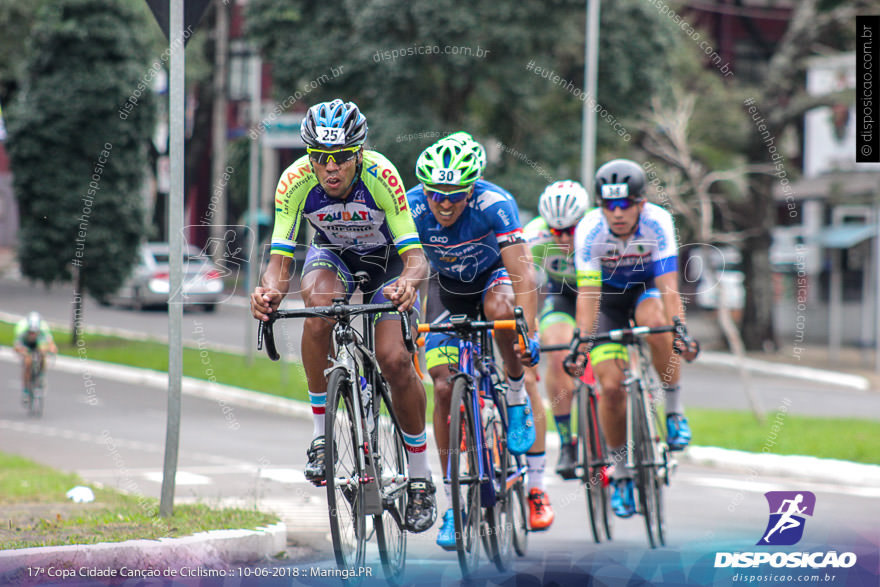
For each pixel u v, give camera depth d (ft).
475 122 205.05
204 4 68.49
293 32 189.88
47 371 200.85
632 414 69.77
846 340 324.80
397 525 56.49
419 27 181.57
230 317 282.56
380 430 56.85
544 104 208.33
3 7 293.84
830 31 264.11
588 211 75.51
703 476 109.09
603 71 213.46
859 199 270.26
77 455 114.73
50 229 209.36
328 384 51.06
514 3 191.62
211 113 271.90
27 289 339.77
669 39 218.18
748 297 281.74
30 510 72.79
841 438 123.95
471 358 60.23
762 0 372.17
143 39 214.28
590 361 75.87
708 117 256.52
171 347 67.92
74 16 209.67
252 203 129.08
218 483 93.71
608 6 210.38
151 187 245.45
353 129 52.13
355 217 55.21
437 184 57.82
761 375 244.63
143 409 155.94
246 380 159.53
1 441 125.80
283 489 89.86
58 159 209.67
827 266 329.93
